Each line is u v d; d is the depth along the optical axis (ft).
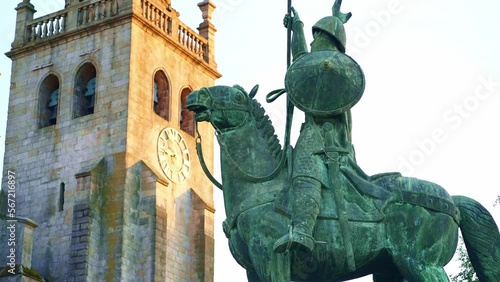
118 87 250.37
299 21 58.13
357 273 54.75
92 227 236.02
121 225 236.63
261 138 57.06
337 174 54.13
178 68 268.62
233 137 56.75
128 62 250.98
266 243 53.26
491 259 54.95
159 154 252.83
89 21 260.21
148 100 254.47
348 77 55.11
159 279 236.63
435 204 54.24
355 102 55.26
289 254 52.65
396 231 53.78
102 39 257.14
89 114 252.83
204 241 255.09
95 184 240.12
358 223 53.36
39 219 247.50
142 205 241.96
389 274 56.08
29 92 265.34
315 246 52.65
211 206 261.03
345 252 52.60
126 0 255.70
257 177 55.31
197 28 287.89
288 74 55.98
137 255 238.48
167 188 249.96
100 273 234.38
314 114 55.52
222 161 56.80
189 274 253.03
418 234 53.78
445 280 53.26
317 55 55.77
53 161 253.03
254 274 55.67
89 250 233.76
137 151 246.68
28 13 273.75
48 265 240.12
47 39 264.52
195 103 56.70
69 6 265.54
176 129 261.44
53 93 265.75
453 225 54.54
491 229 55.31
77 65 259.39
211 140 275.59
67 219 243.19
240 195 55.52
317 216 53.11
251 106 57.41
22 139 260.62
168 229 247.91
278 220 53.42
